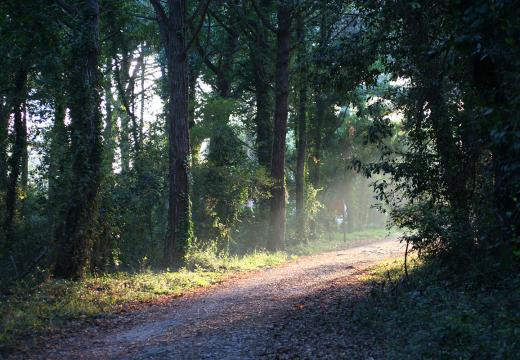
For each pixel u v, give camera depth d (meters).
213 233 24.44
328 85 13.30
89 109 15.53
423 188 11.68
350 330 8.78
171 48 19.59
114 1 25.02
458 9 6.02
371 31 12.34
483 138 7.78
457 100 11.11
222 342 8.60
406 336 7.57
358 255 23.58
